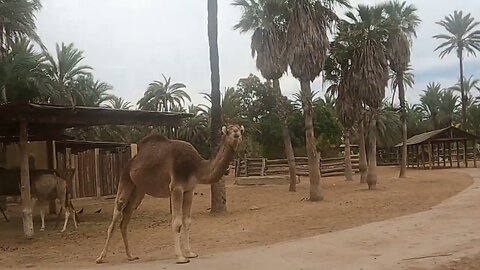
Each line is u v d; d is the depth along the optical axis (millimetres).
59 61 36812
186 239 10594
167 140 10727
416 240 11625
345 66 29453
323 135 58188
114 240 14227
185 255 10562
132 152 31359
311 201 22750
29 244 14250
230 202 24391
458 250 10258
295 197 25844
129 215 11008
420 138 58844
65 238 15039
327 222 15688
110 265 10242
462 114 71375
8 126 17250
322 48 23141
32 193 16594
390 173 47469
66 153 29219
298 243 11984
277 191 30344
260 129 58844
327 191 28297
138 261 10586
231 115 55375
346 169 38406
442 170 50000
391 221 15086
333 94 32188
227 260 10117
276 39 29141
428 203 19656
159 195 10773
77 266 10430
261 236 13578
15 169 17203
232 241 12945
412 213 16891
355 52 28375
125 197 10875
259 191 30672
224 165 10070
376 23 28266
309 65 23031
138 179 10578
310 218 16797
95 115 16266
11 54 26094
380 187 29016
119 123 16953
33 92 26484
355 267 9086
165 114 17609
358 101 30172
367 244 11422
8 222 19688
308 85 23422
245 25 29781
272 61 29484
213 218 18062
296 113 58500
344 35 28234
